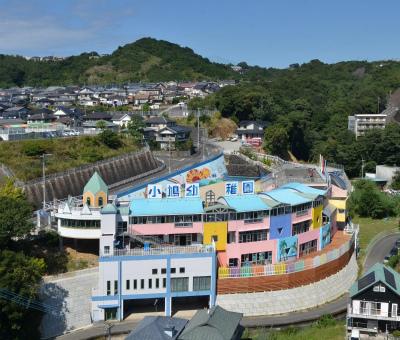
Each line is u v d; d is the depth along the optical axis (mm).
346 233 109938
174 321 63969
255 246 86625
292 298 82625
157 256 77312
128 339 59344
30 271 70188
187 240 84250
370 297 69375
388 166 184375
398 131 192750
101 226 78000
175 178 121438
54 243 83000
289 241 90312
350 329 69875
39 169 119375
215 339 58938
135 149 160500
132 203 85875
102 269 75938
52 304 73938
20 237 79688
